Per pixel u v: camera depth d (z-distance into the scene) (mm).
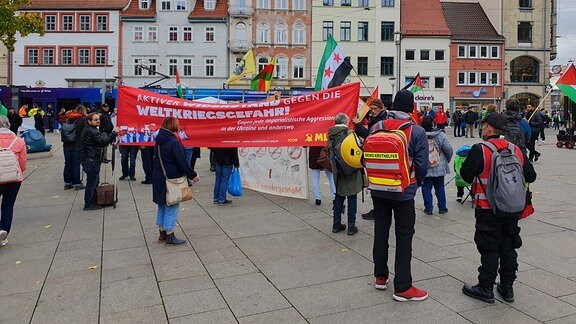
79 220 7965
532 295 4625
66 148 10953
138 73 49031
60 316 4328
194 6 49906
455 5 57562
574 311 4262
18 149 6676
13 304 4598
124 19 48500
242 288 4922
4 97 37000
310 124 8422
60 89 37375
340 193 6871
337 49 9688
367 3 51438
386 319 4164
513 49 53594
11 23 17891
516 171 4320
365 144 4633
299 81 50375
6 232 6414
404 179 4426
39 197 10039
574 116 20906
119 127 8719
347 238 6707
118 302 4621
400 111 4777
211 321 4188
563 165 14617
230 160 9062
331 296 4684
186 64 49312
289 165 9758
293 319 4195
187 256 6008
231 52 49219
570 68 11773
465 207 8695
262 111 8539
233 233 7066
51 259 5934
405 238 4570
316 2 50656
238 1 49312
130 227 7504
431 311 4309
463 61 52844
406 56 52344
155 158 6449
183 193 6363
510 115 6980
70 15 48406
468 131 31172
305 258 5852
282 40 50250
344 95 8367
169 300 4652
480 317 4168
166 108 8680
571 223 7379
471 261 5633
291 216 8125
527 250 6031
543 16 54031
